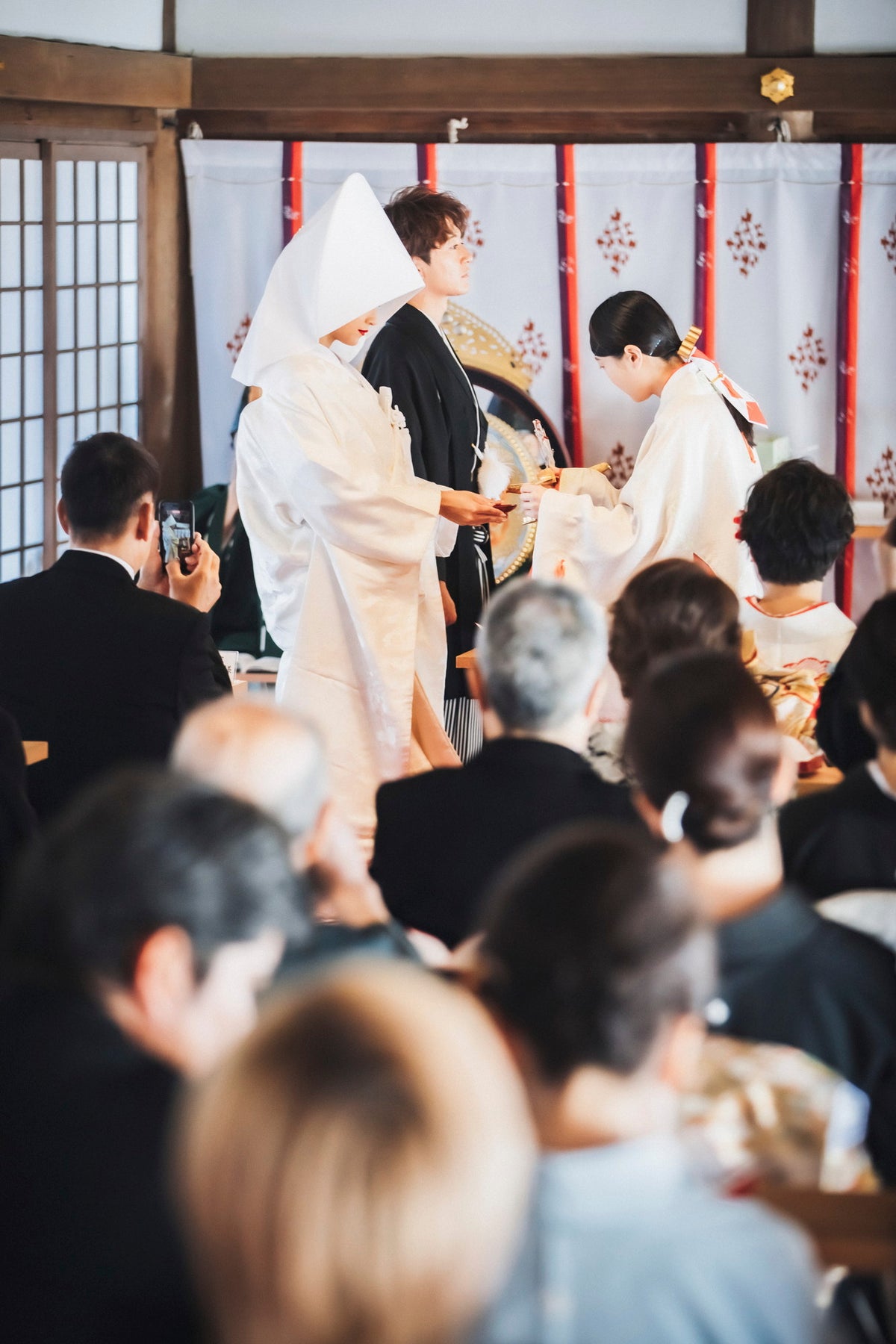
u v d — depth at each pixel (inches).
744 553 223.8
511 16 293.6
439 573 257.8
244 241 304.2
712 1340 49.6
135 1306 59.1
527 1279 48.3
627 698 125.1
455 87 294.2
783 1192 72.4
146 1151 60.6
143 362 310.2
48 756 143.9
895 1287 74.6
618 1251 50.6
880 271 294.7
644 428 303.1
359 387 219.9
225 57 299.6
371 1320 38.1
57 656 144.2
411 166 297.1
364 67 294.8
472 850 101.0
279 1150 38.7
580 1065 54.9
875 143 291.7
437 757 226.1
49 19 263.1
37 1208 60.4
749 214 294.5
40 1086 62.1
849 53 290.4
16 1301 59.9
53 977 63.7
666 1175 53.2
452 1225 38.5
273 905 64.2
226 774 84.5
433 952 93.8
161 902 62.0
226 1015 63.7
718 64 289.7
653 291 299.1
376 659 215.2
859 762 132.2
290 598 222.7
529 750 102.7
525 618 103.2
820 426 302.0
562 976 55.1
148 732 144.3
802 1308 51.3
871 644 98.4
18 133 262.7
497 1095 40.8
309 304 213.3
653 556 224.4
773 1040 79.4
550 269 299.6
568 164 294.8
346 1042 40.1
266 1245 38.3
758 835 82.0
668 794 82.1
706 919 58.5
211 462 313.6
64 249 281.3
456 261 249.9
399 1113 38.9
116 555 147.3
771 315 298.2
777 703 144.5
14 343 272.1
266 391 214.2
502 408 305.4
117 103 282.4
